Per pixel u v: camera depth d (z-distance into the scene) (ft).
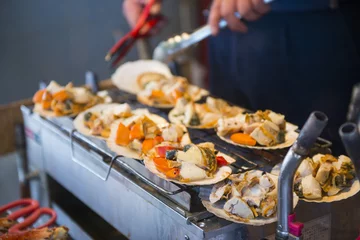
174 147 3.09
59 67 6.98
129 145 3.27
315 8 4.44
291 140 3.35
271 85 4.77
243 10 4.14
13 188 4.37
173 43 4.49
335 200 2.91
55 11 6.77
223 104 3.77
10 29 6.52
